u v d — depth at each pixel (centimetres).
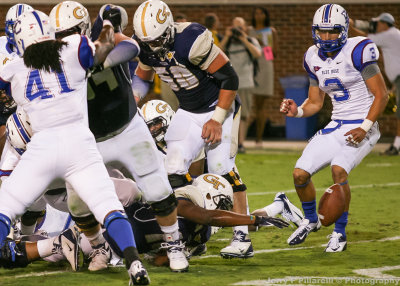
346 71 1798
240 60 3853
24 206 1392
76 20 1520
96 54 1413
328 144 1827
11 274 1546
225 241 1919
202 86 1716
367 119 1770
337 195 1739
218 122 1681
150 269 1583
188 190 1593
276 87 4969
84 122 1423
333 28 1759
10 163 1529
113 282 1459
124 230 1375
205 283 1443
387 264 1627
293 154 4038
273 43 4084
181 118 1747
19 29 1421
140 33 1600
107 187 1398
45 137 1389
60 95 1394
